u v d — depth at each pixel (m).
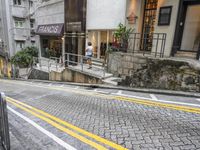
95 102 6.25
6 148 2.91
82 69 11.19
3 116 2.80
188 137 3.52
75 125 4.18
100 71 11.12
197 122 4.26
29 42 26.59
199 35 7.88
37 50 22.97
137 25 10.09
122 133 3.71
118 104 5.88
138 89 7.71
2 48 28.02
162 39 8.38
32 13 25.86
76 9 13.86
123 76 9.47
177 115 4.72
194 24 7.97
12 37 25.12
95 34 13.78
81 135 3.64
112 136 3.57
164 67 7.11
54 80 14.38
